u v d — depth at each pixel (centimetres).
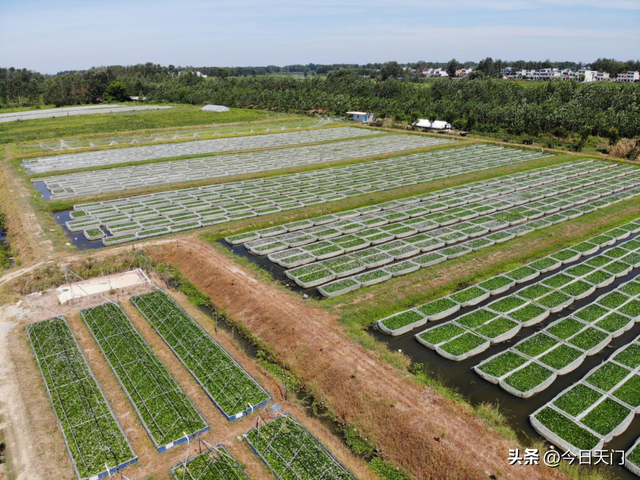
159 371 3180
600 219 6028
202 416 2797
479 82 15612
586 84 13612
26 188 7400
